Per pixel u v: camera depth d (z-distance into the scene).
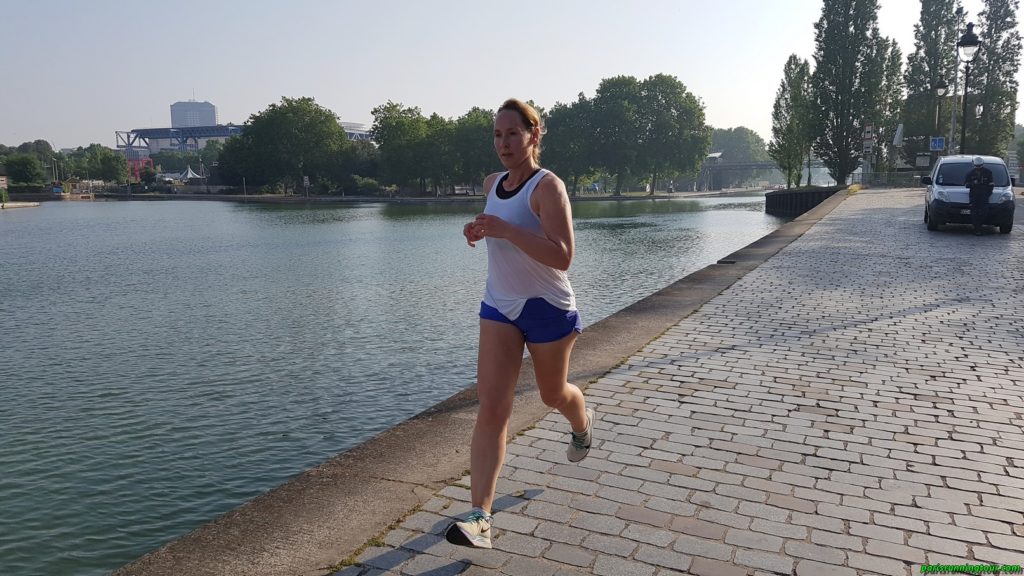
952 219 18.08
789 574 3.08
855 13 66.44
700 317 8.82
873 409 5.32
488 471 3.16
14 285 24.17
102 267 29.53
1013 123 64.38
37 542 6.57
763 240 17.88
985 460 4.35
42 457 8.53
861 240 17.20
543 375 3.43
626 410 5.31
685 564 3.16
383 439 4.67
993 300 9.59
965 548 3.30
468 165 112.50
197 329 15.93
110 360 13.15
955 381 6.02
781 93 78.12
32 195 137.75
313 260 30.56
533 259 3.11
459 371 12.02
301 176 125.00
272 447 8.82
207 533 3.44
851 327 8.14
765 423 5.02
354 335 14.88
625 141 109.19
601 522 3.55
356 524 3.52
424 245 37.00
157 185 155.12
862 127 67.19
